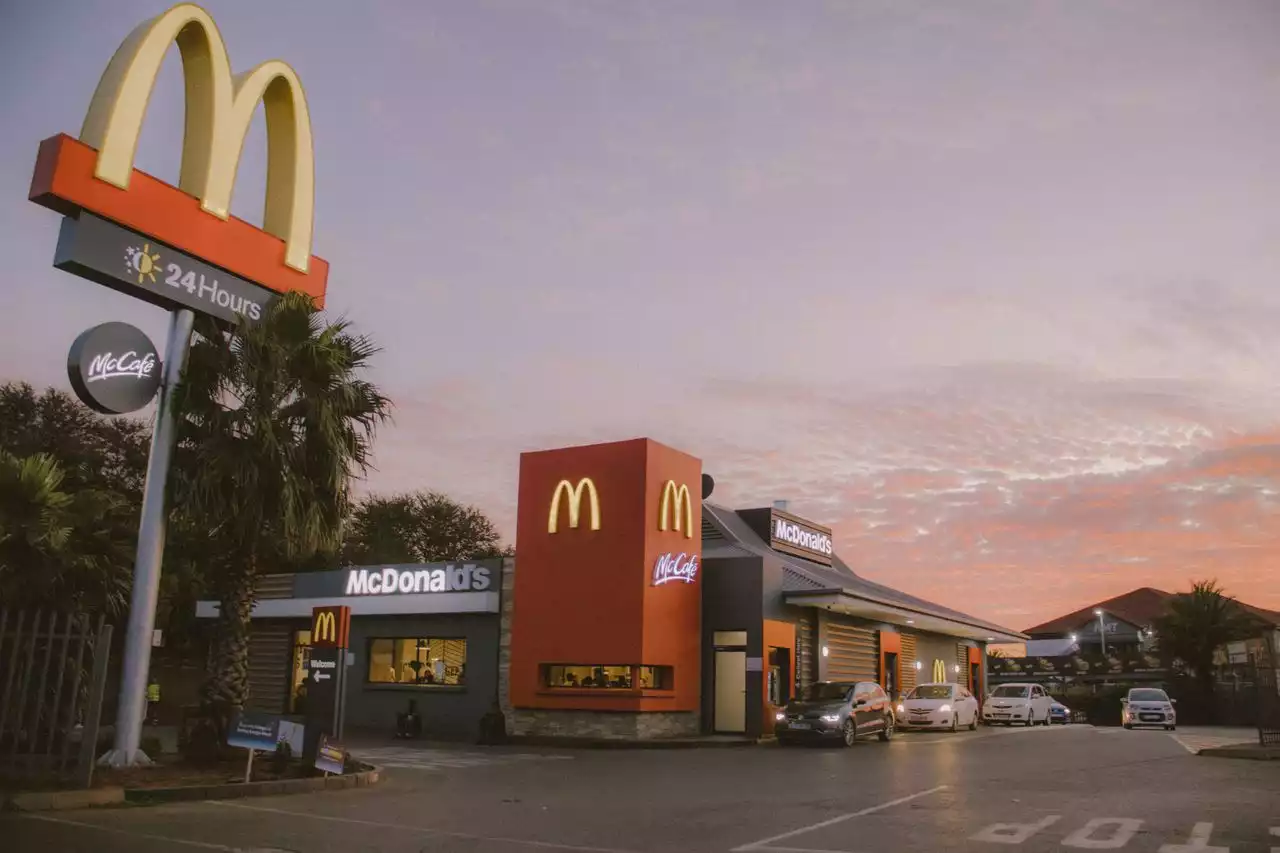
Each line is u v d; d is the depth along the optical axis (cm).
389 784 1577
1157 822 1122
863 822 1145
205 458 1622
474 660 2788
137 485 4047
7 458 1501
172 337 1691
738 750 2333
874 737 2753
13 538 1455
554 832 1084
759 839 1034
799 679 2895
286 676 3166
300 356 1695
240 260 1773
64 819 1148
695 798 1384
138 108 1617
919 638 3912
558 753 2244
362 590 3000
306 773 1556
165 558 3148
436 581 2875
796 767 1866
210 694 1653
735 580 2764
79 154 1533
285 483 1647
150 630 1616
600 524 2620
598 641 2555
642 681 2505
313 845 994
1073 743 2514
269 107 1945
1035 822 1128
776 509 3575
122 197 1588
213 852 948
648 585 2542
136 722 1575
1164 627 4606
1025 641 4675
